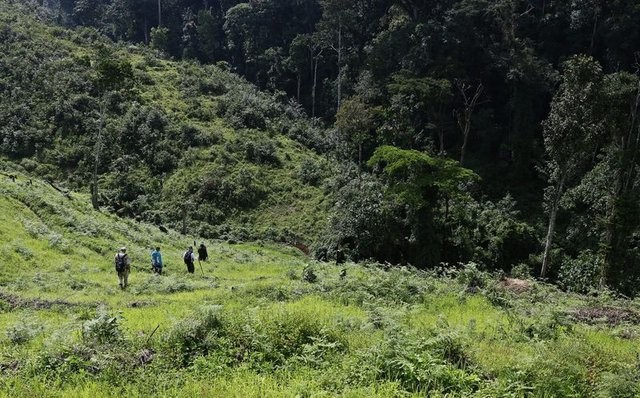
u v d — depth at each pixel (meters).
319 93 88.12
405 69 65.69
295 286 21.45
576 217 50.69
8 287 21.73
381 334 11.96
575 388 9.47
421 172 46.78
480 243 49.69
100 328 10.99
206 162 64.06
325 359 10.29
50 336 11.38
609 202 42.00
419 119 66.19
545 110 67.31
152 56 90.50
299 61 86.75
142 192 59.19
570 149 40.09
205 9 105.75
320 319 12.97
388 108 62.97
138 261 31.81
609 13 67.06
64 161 61.50
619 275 38.84
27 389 8.29
